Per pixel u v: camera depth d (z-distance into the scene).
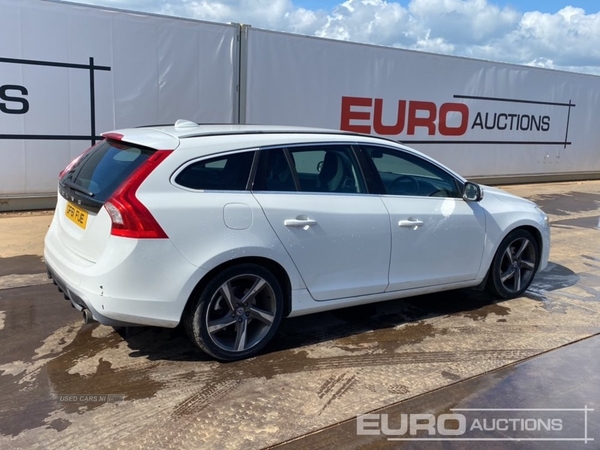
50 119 8.07
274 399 3.37
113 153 3.82
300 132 4.17
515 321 4.82
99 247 3.41
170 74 8.72
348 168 4.25
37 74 7.86
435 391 3.55
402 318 4.80
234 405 3.29
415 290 4.64
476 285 5.10
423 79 11.70
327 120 10.48
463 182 4.89
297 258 3.87
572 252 7.49
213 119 9.21
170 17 8.55
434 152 12.34
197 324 3.58
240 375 3.65
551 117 14.39
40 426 2.99
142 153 3.59
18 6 7.56
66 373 3.57
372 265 4.27
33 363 3.69
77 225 3.69
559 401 3.49
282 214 3.79
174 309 3.46
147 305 3.39
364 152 4.35
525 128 13.91
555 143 14.70
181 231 3.41
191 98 8.95
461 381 3.70
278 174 3.89
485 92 12.85
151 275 3.36
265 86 9.60
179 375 3.61
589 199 12.44
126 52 8.34
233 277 3.64
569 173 15.33
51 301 4.81
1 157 7.89
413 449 2.96
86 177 3.81
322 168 4.12
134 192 3.36
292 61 9.80
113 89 8.37
